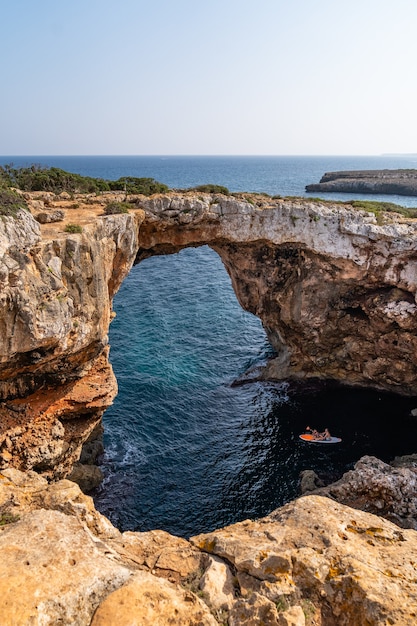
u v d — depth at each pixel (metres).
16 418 21.44
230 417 33.41
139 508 24.73
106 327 24.50
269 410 34.59
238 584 10.75
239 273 40.09
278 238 34.56
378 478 23.02
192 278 67.44
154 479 26.94
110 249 25.22
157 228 33.47
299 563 10.80
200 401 34.97
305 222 33.88
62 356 21.45
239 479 27.17
